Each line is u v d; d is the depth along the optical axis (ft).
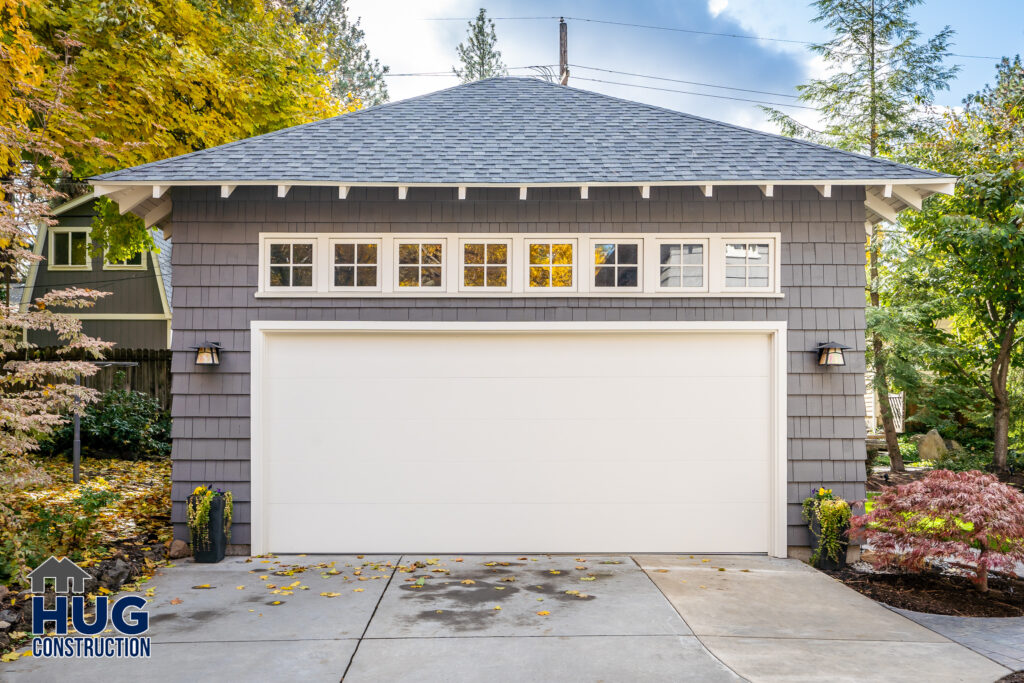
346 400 23.81
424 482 23.80
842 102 48.44
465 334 23.94
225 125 38.11
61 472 35.70
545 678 13.92
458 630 16.52
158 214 25.85
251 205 23.66
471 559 23.06
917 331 45.16
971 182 40.14
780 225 23.88
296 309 23.59
